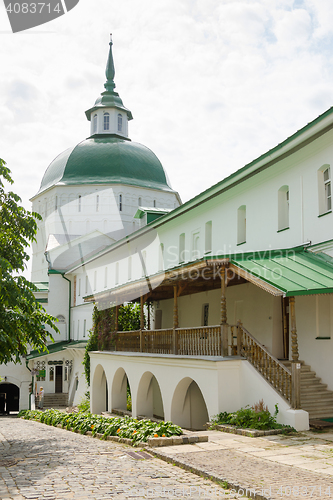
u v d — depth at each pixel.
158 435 9.77
